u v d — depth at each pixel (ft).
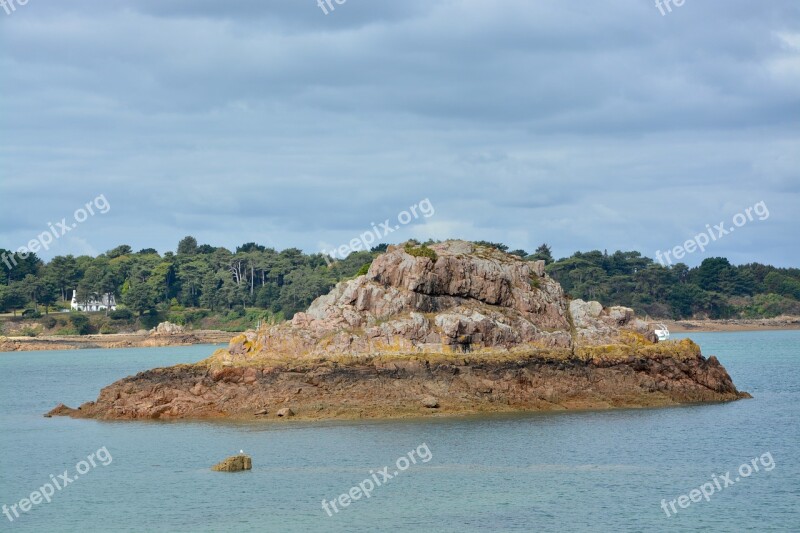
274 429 336.90
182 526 238.68
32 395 527.81
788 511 247.29
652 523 238.48
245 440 321.11
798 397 432.66
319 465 288.71
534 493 261.03
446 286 401.08
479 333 383.04
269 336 385.70
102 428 354.95
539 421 346.33
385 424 341.41
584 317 413.39
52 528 240.73
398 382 363.35
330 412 353.51
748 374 572.92
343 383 363.15
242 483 272.72
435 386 363.76
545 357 378.53
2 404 476.95
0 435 349.82
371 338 378.73
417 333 379.96
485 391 365.20
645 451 305.53
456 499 256.32
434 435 323.98
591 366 384.68
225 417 360.07
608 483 270.87
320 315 393.70
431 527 234.58
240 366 374.63
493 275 405.80
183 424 353.10
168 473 285.02
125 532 235.61
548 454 300.61
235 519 242.37
